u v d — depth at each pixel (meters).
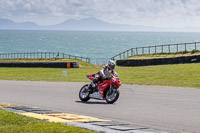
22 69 40.25
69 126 7.06
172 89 15.09
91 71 32.44
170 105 10.64
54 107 10.96
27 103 12.05
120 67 38.38
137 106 10.66
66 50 137.25
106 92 11.70
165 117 8.64
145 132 6.70
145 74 25.00
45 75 28.31
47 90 16.17
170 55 40.72
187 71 25.06
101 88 11.62
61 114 9.12
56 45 179.12
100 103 11.69
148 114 9.16
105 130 6.79
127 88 16.00
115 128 7.05
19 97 13.85
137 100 12.05
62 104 11.62
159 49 132.88
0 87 18.23
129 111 9.76
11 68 43.69
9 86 18.69
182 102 11.21
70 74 28.89
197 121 8.02
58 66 43.69
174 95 13.05
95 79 11.78
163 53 43.06
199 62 34.16
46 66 44.59
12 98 13.57
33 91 15.95
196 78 20.28
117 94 11.31
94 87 11.95
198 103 10.91
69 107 10.88
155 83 18.17
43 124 7.29
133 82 19.06
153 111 9.63
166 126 7.55
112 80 11.30
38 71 34.91
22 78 24.88
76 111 10.05
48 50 135.62
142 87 16.30
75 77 25.09
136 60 40.12
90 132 6.49
